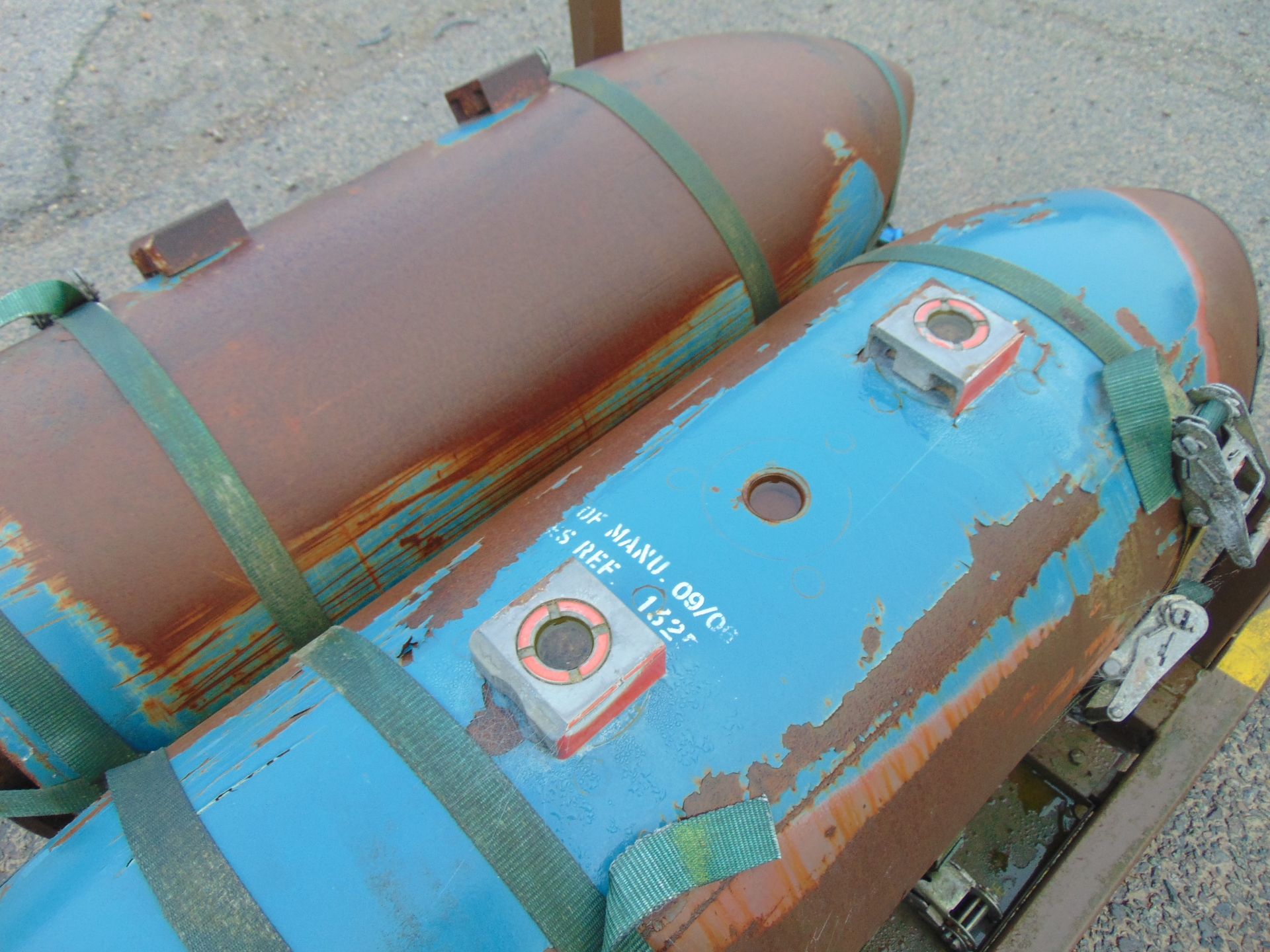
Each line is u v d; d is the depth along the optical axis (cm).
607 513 148
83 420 163
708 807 122
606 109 216
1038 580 152
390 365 180
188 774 129
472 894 114
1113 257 180
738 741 126
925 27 438
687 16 442
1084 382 162
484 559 148
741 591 137
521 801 118
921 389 157
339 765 123
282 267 184
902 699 138
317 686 133
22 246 356
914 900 205
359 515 178
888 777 137
